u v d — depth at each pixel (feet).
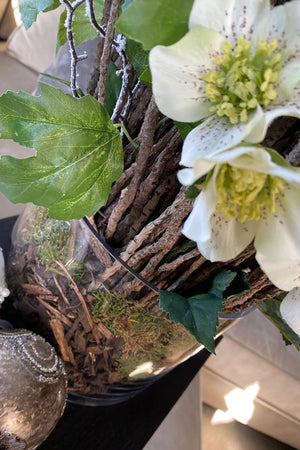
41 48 4.96
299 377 4.00
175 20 1.08
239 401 4.48
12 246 2.19
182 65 1.11
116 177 1.58
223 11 1.08
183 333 1.94
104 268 1.78
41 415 1.83
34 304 2.08
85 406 2.44
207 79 1.12
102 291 1.85
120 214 1.70
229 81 1.11
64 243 1.83
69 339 2.07
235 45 1.12
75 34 1.84
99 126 1.51
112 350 2.05
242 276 1.72
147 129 1.48
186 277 1.79
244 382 4.22
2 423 1.76
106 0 1.55
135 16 1.07
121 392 2.35
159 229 1.66
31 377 1.81
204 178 1.34
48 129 1.45
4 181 1.46
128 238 1.79
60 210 1.54
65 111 1.44
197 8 1.06
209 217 1.14
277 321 1.88
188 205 1.49
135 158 1.77
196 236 1.13
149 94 1.65
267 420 4.62
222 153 1.01
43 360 1.87
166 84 1.13
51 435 2.29
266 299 1.87
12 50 5.06
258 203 1.17
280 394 4.18
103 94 1.62
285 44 1.11
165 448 2.94
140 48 1.53
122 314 1.89
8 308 2.22
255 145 1.09
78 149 1.49
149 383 2.39
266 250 1.24
